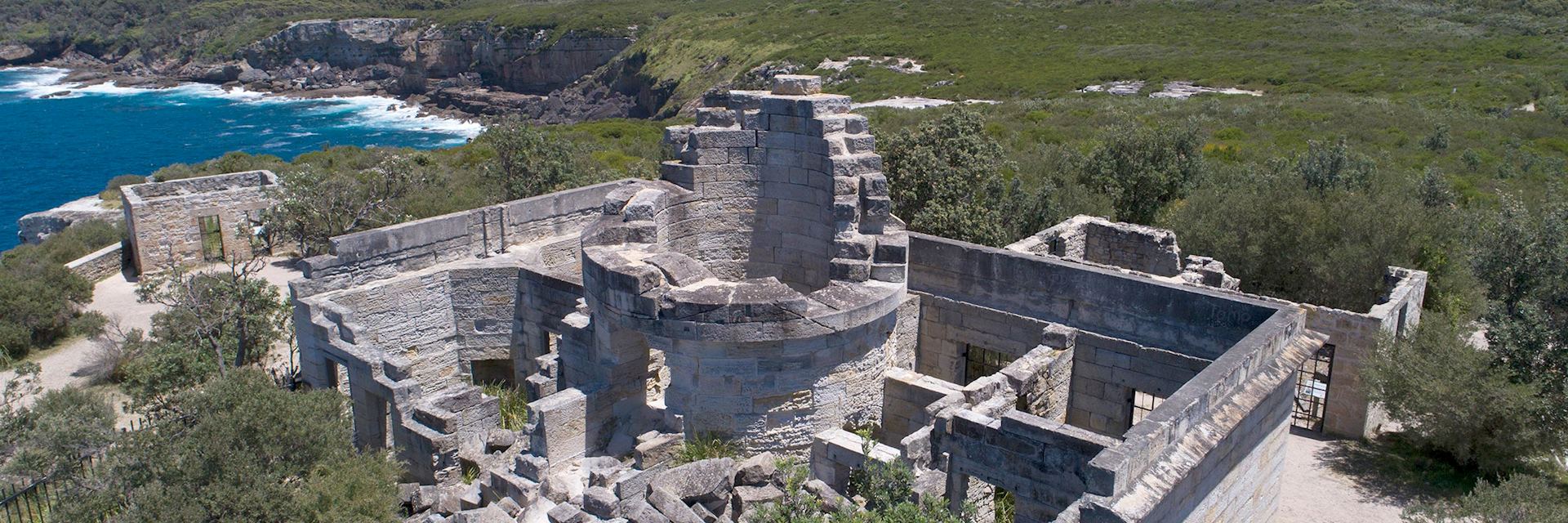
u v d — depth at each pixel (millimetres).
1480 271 26891
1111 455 12406
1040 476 15023
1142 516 12133
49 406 21391
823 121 19625
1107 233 28781
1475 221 30984
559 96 124438
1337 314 22406
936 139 36594
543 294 23875
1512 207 28969
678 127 23078
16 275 37281
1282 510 19594
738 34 119000
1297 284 30250
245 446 15914
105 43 166375
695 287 17297
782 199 20844
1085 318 20172
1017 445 15172
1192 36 106938
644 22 133625
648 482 16531
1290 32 105188
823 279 20422
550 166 40969
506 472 18000
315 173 39594
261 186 43344
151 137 105562
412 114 123938
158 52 158500
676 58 115625
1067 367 19641
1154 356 19000
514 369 25266
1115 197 38719
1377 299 26953
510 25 135375
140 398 23219
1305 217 30031
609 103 119188
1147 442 12703
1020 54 101938
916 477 15922
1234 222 31344
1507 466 20172
